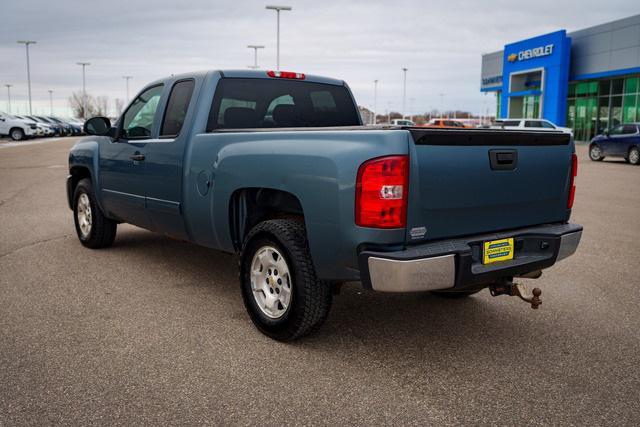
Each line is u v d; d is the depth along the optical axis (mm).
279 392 3193
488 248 3568
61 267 5852
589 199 11664
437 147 3299
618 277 5652
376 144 3227
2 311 4488
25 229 7957
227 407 3021
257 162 3893
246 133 4113
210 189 4363
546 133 3889
